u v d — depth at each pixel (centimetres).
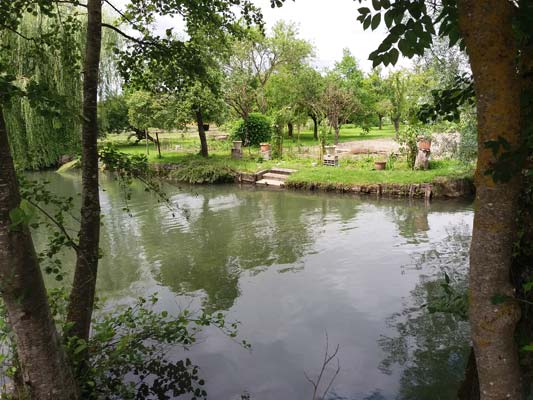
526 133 192
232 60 2786
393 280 758
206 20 543
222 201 1540
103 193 1722
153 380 480
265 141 2858
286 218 1259
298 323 611
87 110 410
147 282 788
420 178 1496
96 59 410
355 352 529
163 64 532
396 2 217
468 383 313
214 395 455
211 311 660
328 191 1638
